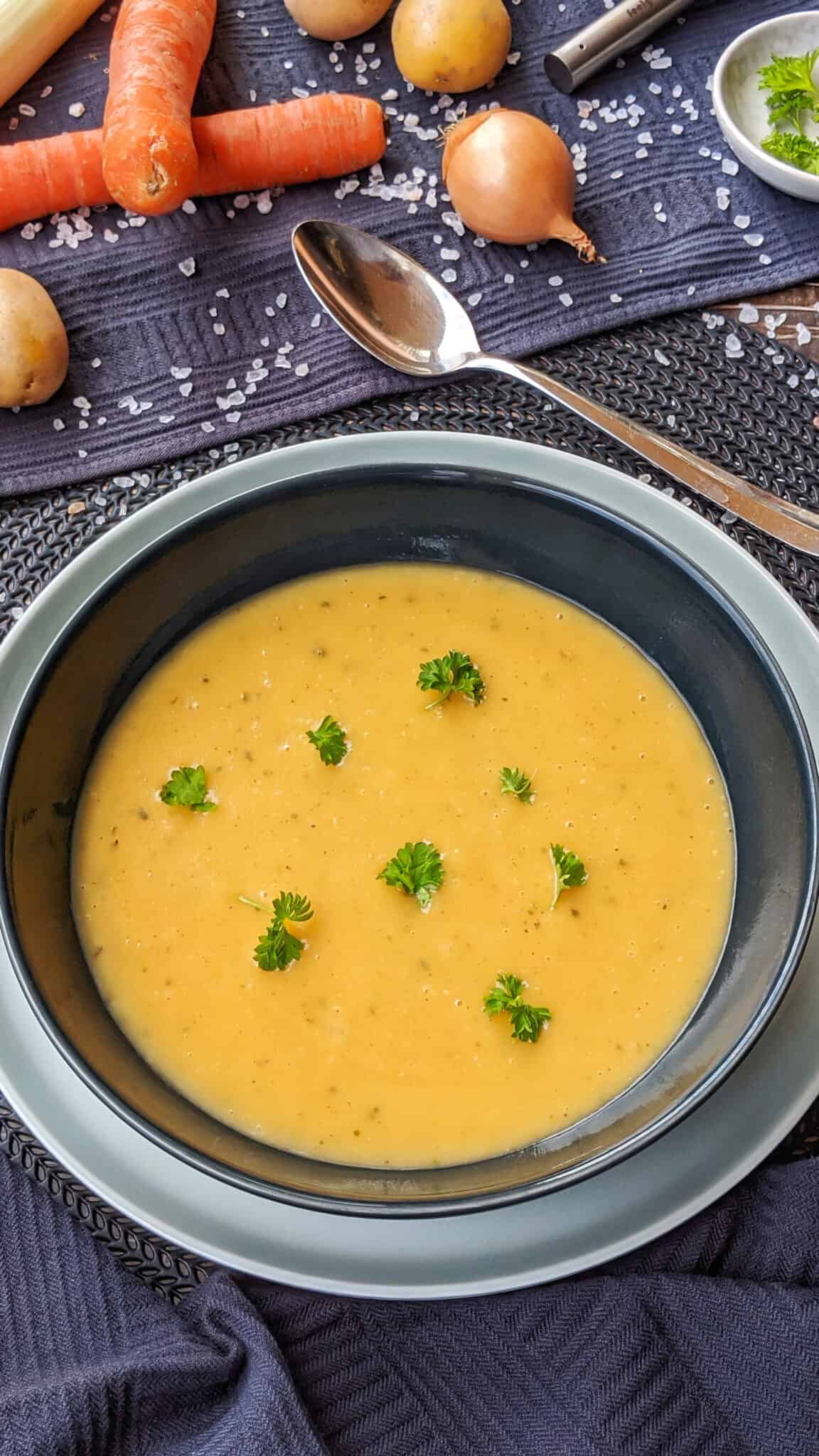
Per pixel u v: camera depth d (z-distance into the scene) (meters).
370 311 0.59
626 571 0.52
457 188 0.58
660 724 0.53
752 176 0.61
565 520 0.51
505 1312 0.48
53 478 0.57
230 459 0.58
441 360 0.58
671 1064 0.49
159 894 0.51
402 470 0.51
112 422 0.58
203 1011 0.51
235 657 0.53
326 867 0.51
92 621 0.50
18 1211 0.50
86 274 0.60
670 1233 0.49
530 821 0.52
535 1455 0.47
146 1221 0.47
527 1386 0.48
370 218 0.61
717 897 0.51
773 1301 0.48
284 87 0.63
